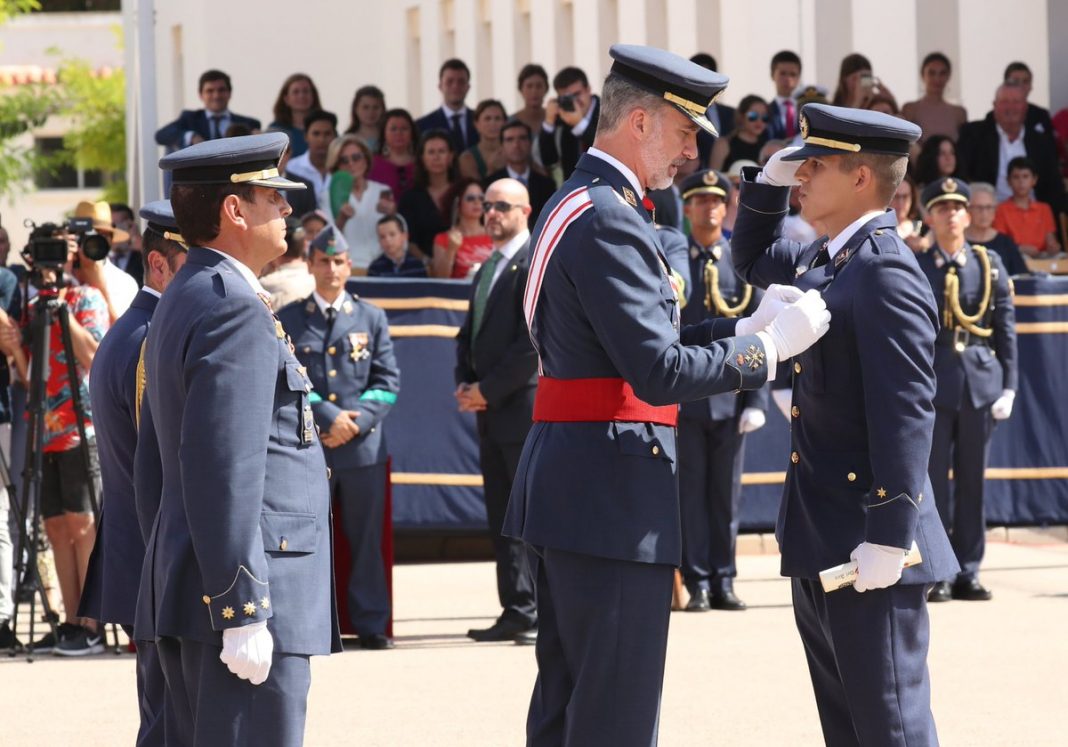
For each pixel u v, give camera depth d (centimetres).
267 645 602
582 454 662
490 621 1367
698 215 1388
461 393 1266
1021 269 1739
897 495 653
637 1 2720
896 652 675
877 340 660
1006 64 2394
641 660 666
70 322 1225
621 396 664
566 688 691
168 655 644
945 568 684
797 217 1686
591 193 661
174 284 634
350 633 1263
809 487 691
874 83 2094
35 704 1061
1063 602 1412
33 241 1210
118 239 1367
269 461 627
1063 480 1698
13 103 4778
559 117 1891
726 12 2602
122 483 822
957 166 2064
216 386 600
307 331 1280
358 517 1260
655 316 644
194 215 636
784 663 1156
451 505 1603
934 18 2430
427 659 1206
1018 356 1692
